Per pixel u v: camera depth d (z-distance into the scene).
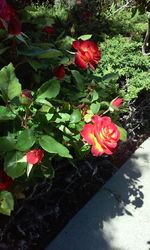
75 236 0.80
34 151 0.59
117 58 1.11
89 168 0.93
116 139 0.63
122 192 0.92
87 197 0.88
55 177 0.85
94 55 0.72
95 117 0.66
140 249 0.81
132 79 1.07
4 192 0.62
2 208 0.62
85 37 0.85
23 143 0.61
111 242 0.81
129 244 0.81
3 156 0.64
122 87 1.06
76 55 0.73
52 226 0.81
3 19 0.69
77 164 0.90
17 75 0.77
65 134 0.69
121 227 0.84
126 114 1.08
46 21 0.89
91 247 0.79
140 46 1.23
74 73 0.75
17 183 0.67
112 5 1.46
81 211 0.85
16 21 0.69
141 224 0.86
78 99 0.76
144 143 1.08
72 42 0.81
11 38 0.72
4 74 0.62
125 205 0.89
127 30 1.33
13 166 0.61
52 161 0.81
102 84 0.82
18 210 0.74
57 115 0.68
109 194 0.90
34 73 0.77
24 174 0.65
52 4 1.56
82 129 0.67
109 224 0.84
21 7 1.04
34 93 0.67
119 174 0.96
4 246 0.73
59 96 0.76
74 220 0.83
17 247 0.74
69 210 0.85
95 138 0.64
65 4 1.50
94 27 1.28
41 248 0.77
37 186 0.76
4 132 0.66
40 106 0.67
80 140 0.71
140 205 0.89
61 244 0.78
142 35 1.35
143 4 1.19
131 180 0.95
